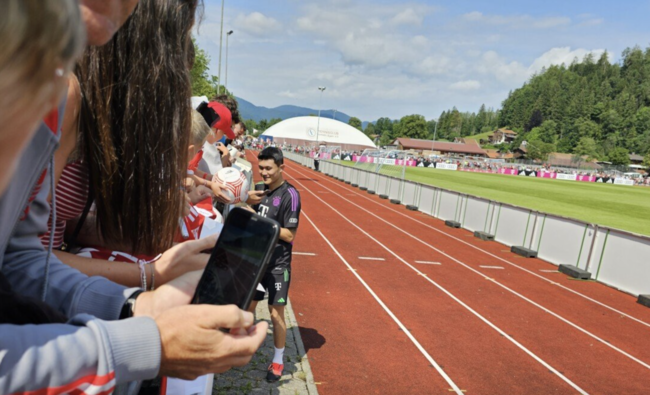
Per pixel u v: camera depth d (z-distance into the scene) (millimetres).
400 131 159250
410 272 8859
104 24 508
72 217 1004
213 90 40031
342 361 4914
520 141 140750
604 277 9312
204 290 785
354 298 7023
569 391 4758
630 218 20766
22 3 307
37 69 337
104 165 924
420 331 5945
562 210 22125
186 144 1059
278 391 4008
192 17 1150
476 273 9273
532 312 7133
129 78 911
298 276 7926
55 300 689
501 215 12953
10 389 417
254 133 130875
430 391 4500
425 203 18047
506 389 4672
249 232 776
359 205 18984
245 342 610
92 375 478
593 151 117062
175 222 1065
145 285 936
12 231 597
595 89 146250
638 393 4848
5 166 358
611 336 6426
